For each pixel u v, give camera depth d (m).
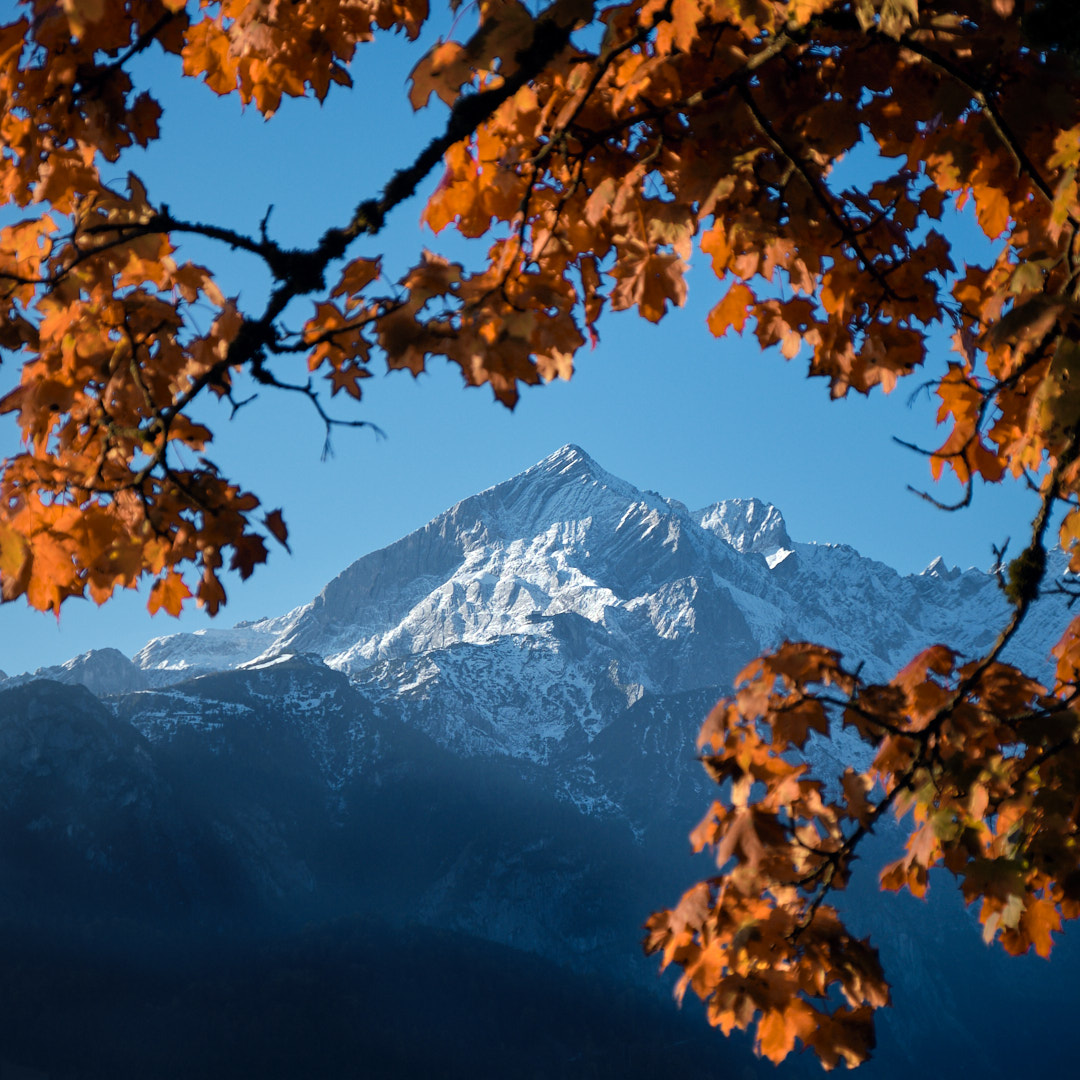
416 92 3.17
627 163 3.81
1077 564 3.61
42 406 3.52
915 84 3.61
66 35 3.39
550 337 3.40
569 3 3.07
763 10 3.34
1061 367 3.01
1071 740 3.72
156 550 3.75
